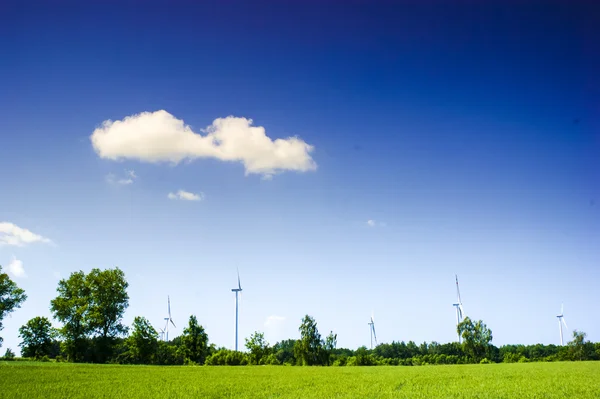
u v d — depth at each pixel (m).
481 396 31.23
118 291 88.50
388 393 33.84
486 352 136.50
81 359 84.50
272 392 35.59
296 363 130.88
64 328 83.69
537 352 198.75
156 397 32.50
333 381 45.66
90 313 84.12
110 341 86.88
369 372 62.41
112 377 49.59
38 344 90.31
